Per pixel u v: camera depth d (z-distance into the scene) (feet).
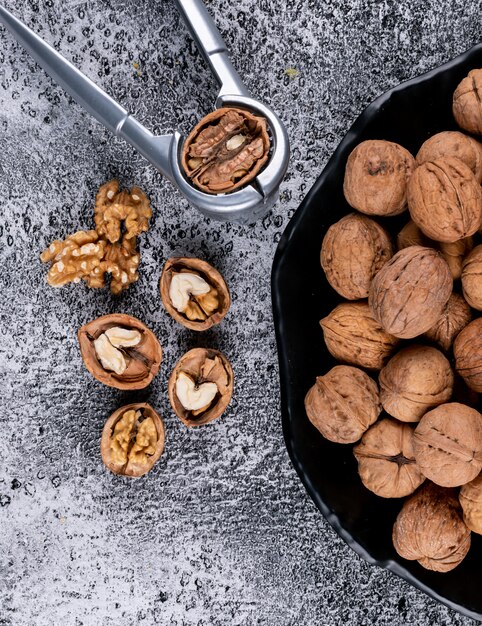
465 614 2.04
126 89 2.22
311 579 2.28
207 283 2.16
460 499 1.96
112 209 2.18
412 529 1.98
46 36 2.22
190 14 1.96
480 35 2.17
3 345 2.29
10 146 2.25
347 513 2.06
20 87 2.23
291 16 2.19
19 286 2.28
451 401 1.96
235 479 2.28
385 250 1.95
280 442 2.26
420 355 1.91
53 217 2.26
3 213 2.26
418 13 2.17
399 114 1.99
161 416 2.27
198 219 2.23
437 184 1.85
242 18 2.20
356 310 1.97
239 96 1.94
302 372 2.05
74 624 2.30
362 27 2.19
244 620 2.30
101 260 2.21
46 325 2.28
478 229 1.94
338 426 1.97
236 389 2.25
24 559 2.32
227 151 1.94
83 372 2.29
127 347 2.18
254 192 1.94
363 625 2.27
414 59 2.18
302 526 2.27
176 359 2.26
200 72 2.20
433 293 1.85
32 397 2.30
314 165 2.21
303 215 2.00
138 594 2.31
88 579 2.31
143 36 2.21
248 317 2.24
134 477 2.27
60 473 2.30
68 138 2.23
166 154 1.95
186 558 2.30
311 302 2.05
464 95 1.94
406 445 1.96
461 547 1.97
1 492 2.31
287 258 2.02
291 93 2.20
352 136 1.98
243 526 2.28
